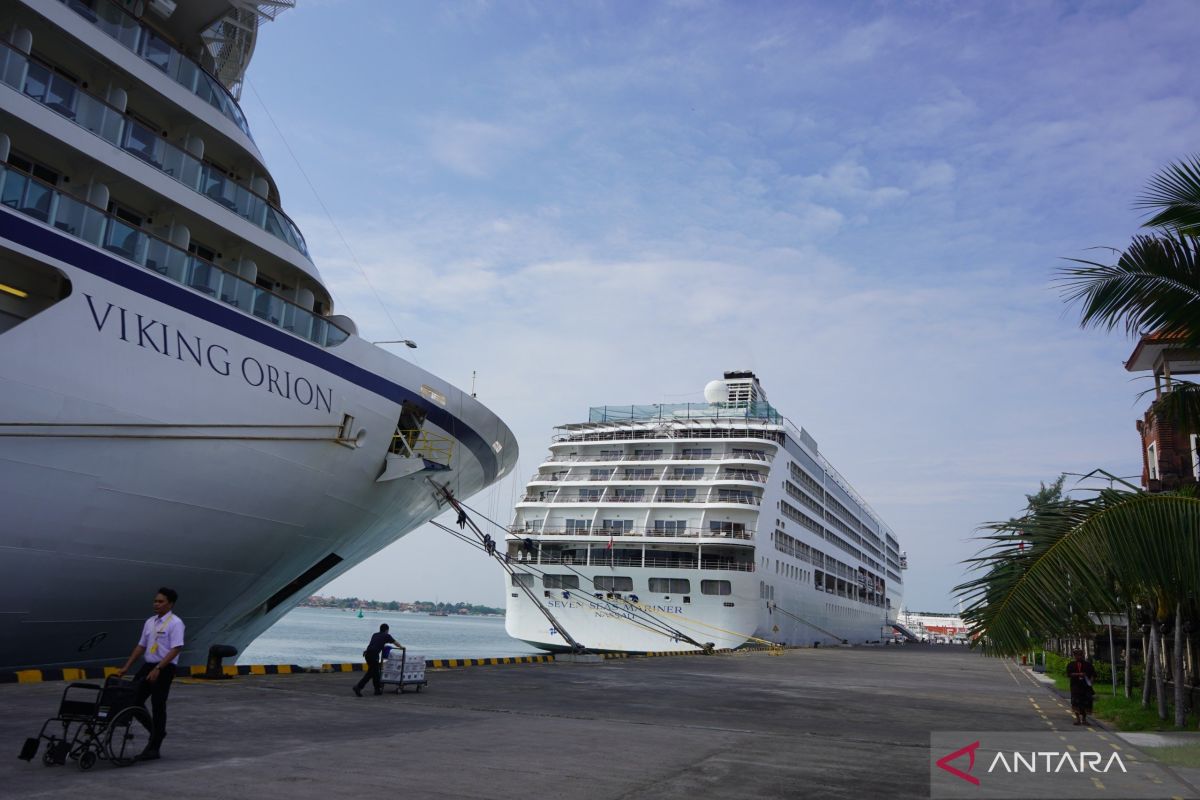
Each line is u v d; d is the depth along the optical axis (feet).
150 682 26.61
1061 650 142.51
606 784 26.76
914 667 129.59
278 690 49.29
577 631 157.07
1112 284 32.99
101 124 47.67
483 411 74.13
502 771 28.02
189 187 52.39
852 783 29.22
